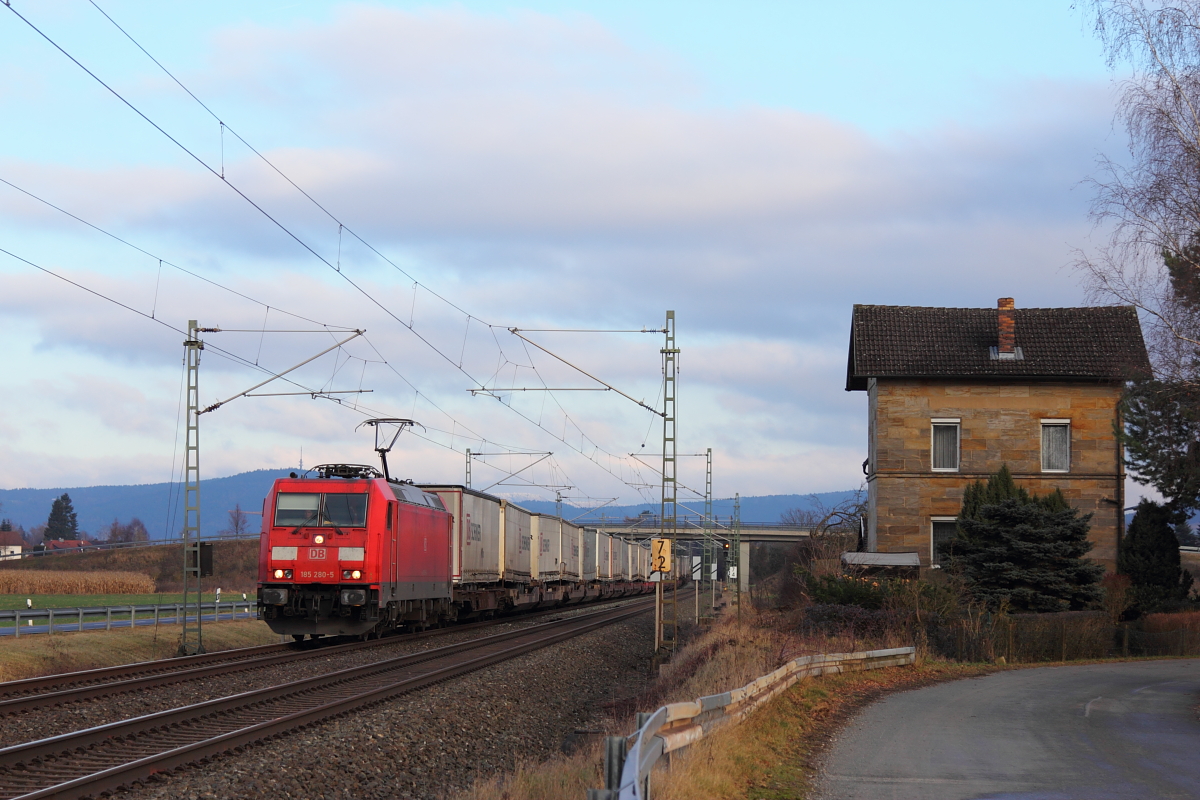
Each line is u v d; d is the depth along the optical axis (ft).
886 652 77.10
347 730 45.24
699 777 31.40
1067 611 101.65
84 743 39.40
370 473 91.86
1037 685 69.51
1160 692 65.21
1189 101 67.92
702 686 57.62
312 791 36.65
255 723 46.14
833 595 97.55
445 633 106.93
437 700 55.98
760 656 64.80
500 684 65.46
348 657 76.69
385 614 90.17
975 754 41.39
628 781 21.35
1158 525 118.21
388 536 88.38
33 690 54.44
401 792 39.55
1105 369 118.32
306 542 86.12
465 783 42.50
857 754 41.32
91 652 77.61
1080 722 51.08
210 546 85.76
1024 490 111.34
